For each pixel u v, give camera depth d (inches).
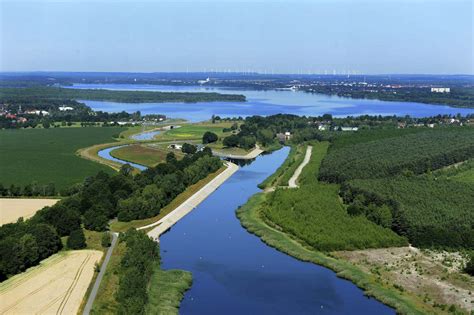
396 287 6072.8
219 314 5575.8
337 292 6082.7
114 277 5949.8
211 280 6402.6
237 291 6107.3
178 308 5679.1
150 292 5826.8
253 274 6569.9
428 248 7308.1
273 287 6210.6
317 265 6845.5
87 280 5900.6
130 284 5521.7
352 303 5821.9
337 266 6663.4
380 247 7372.1
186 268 6752.0
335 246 7229.3
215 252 7303.2
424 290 6013.8
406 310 5521.7
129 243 6820.9
